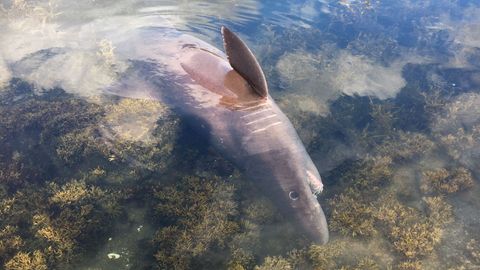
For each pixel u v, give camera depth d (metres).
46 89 2.49
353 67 2.95
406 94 2.78
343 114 2.60
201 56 2.34
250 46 2.99
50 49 2.73
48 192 2.09
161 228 2.02
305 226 2.01
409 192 2.25
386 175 2.29
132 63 2.55
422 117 2.63
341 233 2.07
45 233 1.95
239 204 2.11
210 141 2.26
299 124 2.47
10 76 2.54
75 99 2.43
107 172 2.17
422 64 3.03
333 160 2.36
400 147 2.45
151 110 2.35
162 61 2.45
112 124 2.31
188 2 3.35
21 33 2.85
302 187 2.04
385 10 3.69
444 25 3.48
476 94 2.76
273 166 2.08
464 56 3.11
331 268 1.94
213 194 2.13
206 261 1.92
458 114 2.63
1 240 1.92
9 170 2.16
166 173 2.20
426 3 3.87
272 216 2.08
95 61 2.62
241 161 2.17
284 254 1.96
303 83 2.77
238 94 2.15
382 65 3.00
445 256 2.00
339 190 2.24
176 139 2.30
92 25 2.94
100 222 2.02
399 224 2.10
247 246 1.97
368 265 1.95
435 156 2.42
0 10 3.01
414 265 1.95
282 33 3.17
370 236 2.06
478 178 2.31
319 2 3.66
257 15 3.34
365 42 3.19
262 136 2.11
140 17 3.06
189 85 2.29
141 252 1.94
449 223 2.12
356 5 3.61
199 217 2.05
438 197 2.20
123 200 2.10
